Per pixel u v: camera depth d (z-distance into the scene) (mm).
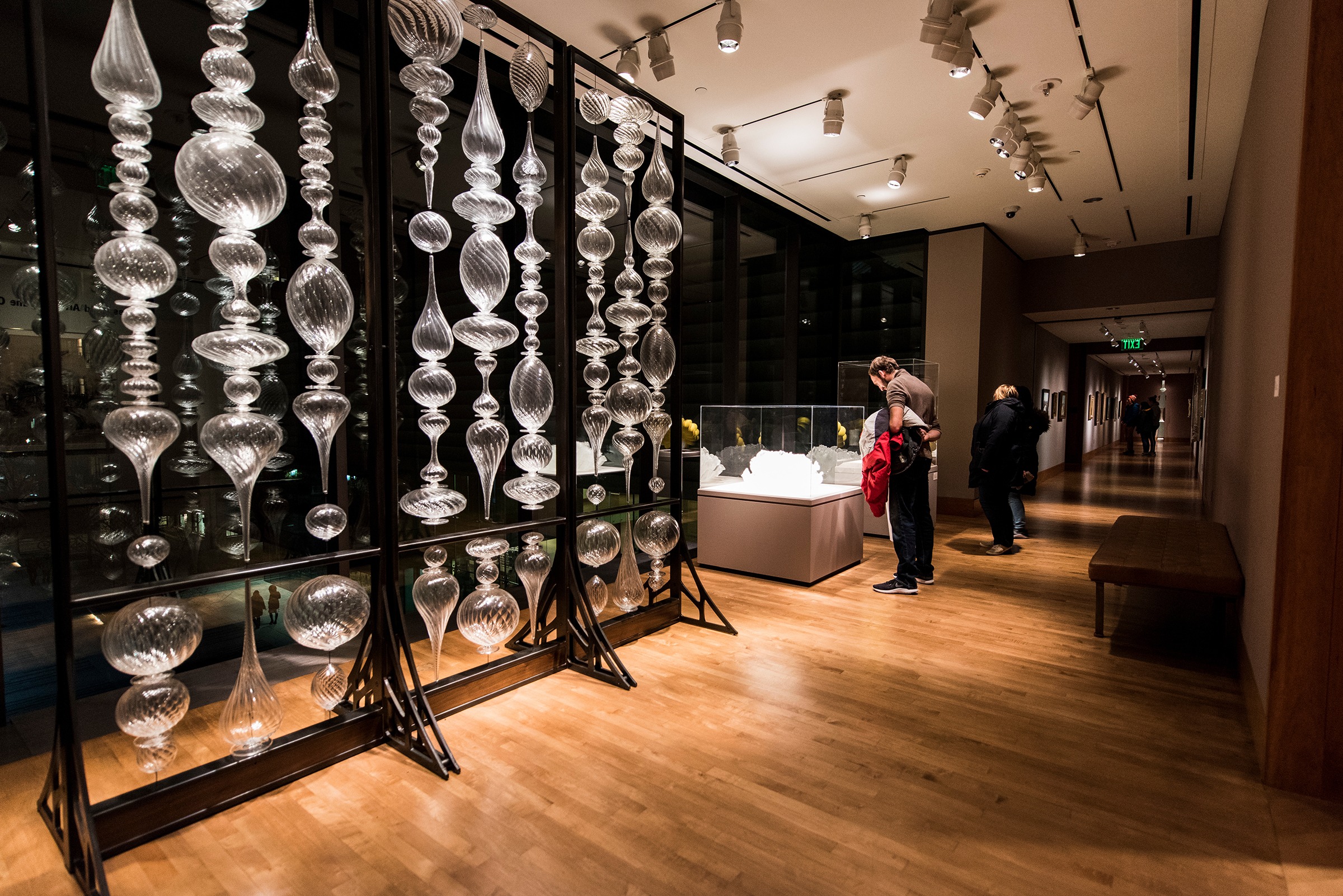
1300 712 1931
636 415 2982
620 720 2410
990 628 3461
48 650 2574
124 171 1594
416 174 3662
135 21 1577
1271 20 2926
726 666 2932
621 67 3629
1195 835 1755
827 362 7957
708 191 6230
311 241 1946
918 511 4262
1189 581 2998
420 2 2072
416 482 3707
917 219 7051
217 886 1553
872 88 4172
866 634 3365
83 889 1539
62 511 1546
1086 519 7047
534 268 2637
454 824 1789
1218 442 5781
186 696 1758
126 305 1639
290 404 3137
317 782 2004
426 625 2393
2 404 2432
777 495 4422
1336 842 1695
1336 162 1820
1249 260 3678
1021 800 1916
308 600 2004
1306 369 1872
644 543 3246
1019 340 8844
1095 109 4402
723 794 1933
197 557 2922
